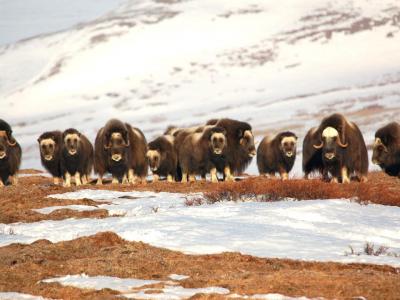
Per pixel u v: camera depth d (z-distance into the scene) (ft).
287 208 180.45
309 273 120.26
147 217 171.42
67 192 242.37
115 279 121.60
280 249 138.41
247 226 157.07
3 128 277.44
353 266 126.82
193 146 274.16
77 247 146.20
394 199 204.54
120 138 268.41
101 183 279.90
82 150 272.51
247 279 117.60
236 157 274.36
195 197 214.90
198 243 142.72
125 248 141.69
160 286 115.75
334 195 205.98
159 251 138.72
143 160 286.87
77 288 116.78
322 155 252.62
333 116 251.39
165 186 253.03
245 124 275.59
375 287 111.45
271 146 276.41
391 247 144.36
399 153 291.38
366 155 259.80
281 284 112.68
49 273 128.06
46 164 280.72
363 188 213.46
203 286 115.65
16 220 189.06
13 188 257.55
